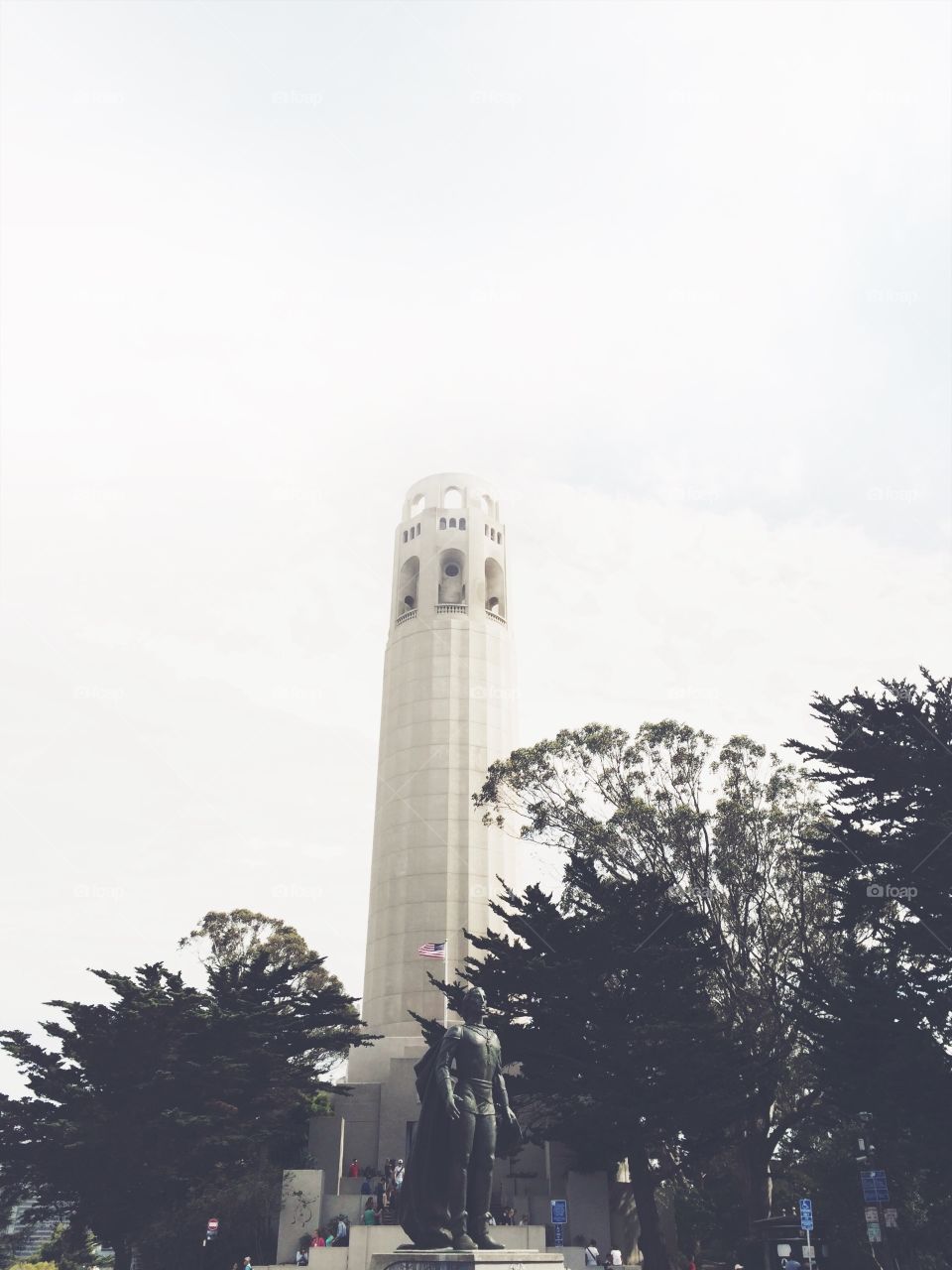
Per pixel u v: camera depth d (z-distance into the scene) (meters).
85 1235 41.03
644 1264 33.69
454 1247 13.50
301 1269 33.59
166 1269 37.84
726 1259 45.16
